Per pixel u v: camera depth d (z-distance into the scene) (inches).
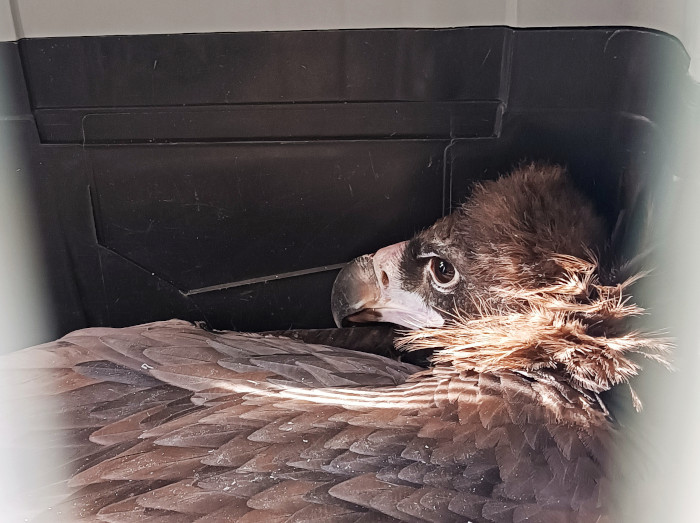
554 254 32.6
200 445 28.7
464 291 33.9
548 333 32.6
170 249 34.9
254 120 32.3
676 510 28.7
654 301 32.1
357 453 28.3
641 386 31.8
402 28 30.5
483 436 29.3
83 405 31.6
